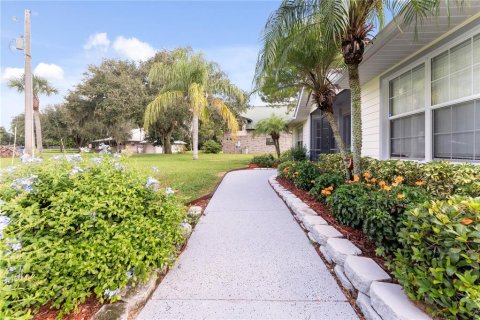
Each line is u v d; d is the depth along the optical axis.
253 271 2.52
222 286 2.27
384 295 1.75
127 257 2.02
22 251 1.79
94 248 1.96
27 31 10.53
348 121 9.87
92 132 29.84
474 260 1.42
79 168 2.47
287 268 2.57
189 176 8.34
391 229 2.30
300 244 3.16
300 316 1.87
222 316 1.88
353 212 3.01
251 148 30.41
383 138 5.89
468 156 3.77
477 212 1.56
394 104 5.63
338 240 2.76
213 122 24.27
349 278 2.18
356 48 3.96
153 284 2.23
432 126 4.42
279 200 5.55
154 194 2.70
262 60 4.24
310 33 4.10
